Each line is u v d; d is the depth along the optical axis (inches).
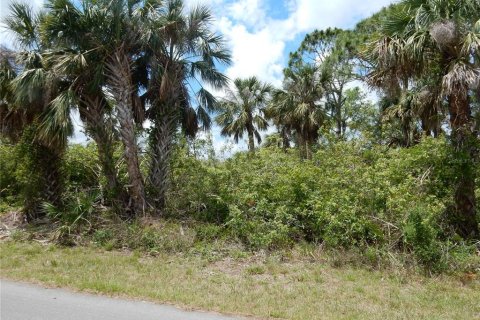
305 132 850.1
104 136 471.2
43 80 419.2
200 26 481.1
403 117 715.4
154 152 490.0
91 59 446.9
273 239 392.8
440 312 240.1
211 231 419.2
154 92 497.7
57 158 481.4
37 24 465.4
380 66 402.6
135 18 442.0
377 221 370.3
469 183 389.1
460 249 347.9
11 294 239.1
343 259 352.8
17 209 510.9
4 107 515.5
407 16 389.4
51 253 364.8
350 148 486.6
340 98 969.5
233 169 515.2
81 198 450.3
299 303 248.1
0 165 562.6
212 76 508.1
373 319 221.0
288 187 435.5
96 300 233.1
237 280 301.4
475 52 356.2
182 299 240.5
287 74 899.4
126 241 399.2
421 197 385.1
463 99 381.7
